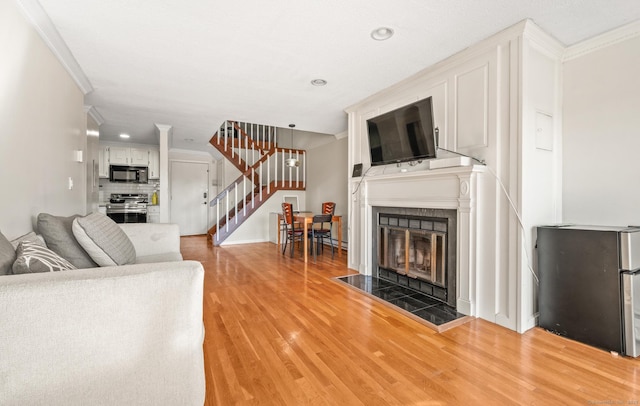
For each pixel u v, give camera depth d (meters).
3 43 1.57
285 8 1.91
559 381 1.58
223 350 1.90
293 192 7.14
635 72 2.11
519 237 2.17
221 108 4.02
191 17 2.01
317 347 1.94
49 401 0.82
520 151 2.16
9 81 1.63
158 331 0.93
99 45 2.37
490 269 2.35
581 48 2.36
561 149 2.48
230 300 2.83
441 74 2.78
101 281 0.86
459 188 2.54
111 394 0.88
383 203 3.43
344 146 5.86
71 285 0.83
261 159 6.79
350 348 1.93
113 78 3.01
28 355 0.79
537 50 2.27
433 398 1.45
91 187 4.21
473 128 2.48
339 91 3.40
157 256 2.40
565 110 2.46
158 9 1.92
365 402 1.42
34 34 1.94
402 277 3.25
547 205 2.36
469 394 1.48
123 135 5.77
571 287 2.07
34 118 1.96
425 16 2.01
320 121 4.75
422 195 2.91
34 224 1.96
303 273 3.87
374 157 3.40
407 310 2.56
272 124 4.98
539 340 2.05
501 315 2.28
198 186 7.84
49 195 2.24
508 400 1.44
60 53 2.36
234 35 2.24
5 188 1.59
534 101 2.25
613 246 1.88
